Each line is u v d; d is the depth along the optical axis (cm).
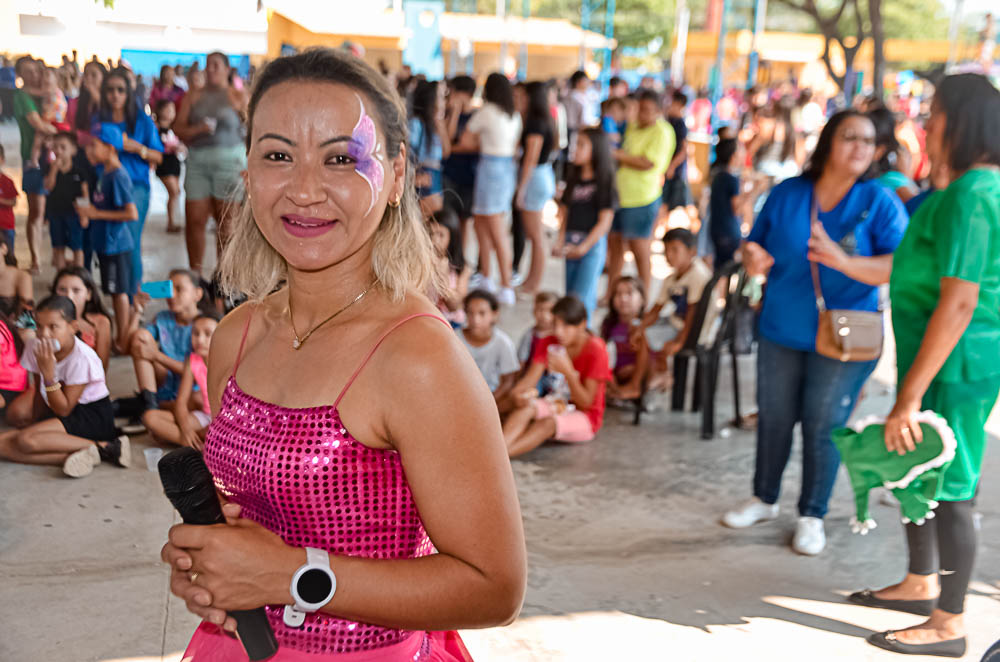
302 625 124
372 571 112
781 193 337
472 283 704
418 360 114
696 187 1190
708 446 463
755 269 336
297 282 126
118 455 394
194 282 432
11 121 421
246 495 124
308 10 1204
